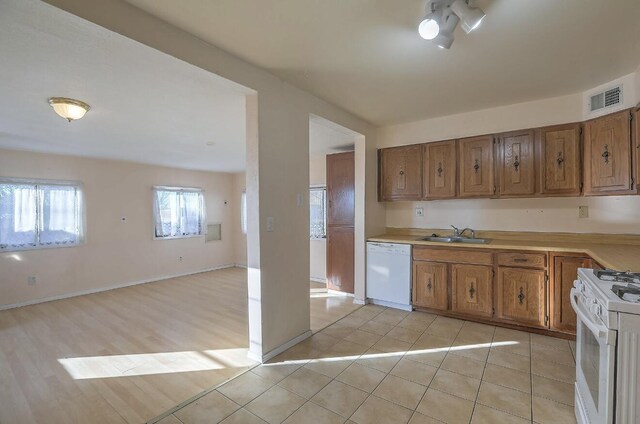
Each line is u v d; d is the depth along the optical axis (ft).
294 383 7.13
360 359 8.18
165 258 19.33
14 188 13.97
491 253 10.07
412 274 11.69
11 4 4.48
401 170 12.73
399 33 6.21
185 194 20.51
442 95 9.68
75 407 6.46
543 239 10.63
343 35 6.29
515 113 10.56
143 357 8.61
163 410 6.30
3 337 10.17
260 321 8.06
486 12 5.54
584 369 5.45
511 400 6.39
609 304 4.17
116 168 17.29
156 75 7.23
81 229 15.84
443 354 8.38
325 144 15.05
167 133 12.15
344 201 14.37
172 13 5.52
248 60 7.34
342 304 12.82
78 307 13.35
